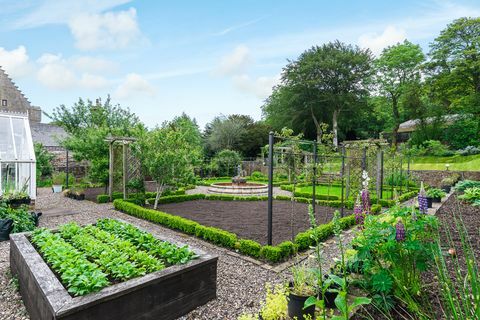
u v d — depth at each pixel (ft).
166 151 27.50
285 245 14.96
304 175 23.52
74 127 60.03
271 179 15.47
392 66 91.15
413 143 82.43
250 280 12.28
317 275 8.54
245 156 91.71
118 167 35.35
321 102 99.30
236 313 9.63
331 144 29.76
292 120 101.40
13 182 26.58
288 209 29.32
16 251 11.77
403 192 40.60
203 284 10.17
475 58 68.49
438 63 74.38
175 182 28.96
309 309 8.16
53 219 23.95
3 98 80.43
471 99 66.49
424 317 7.35
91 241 11.79
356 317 8.21
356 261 9.43
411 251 8.77
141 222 23.30
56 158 59.57
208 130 98.37
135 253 10.57
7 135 27.58
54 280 8.49
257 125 97.35
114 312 7.79
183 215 26.21
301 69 97.35
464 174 53.21
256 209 29.45
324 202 31.27
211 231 17.81
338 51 98.37
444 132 79.87
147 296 8.51
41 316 7.94
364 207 11.28
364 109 98.99
